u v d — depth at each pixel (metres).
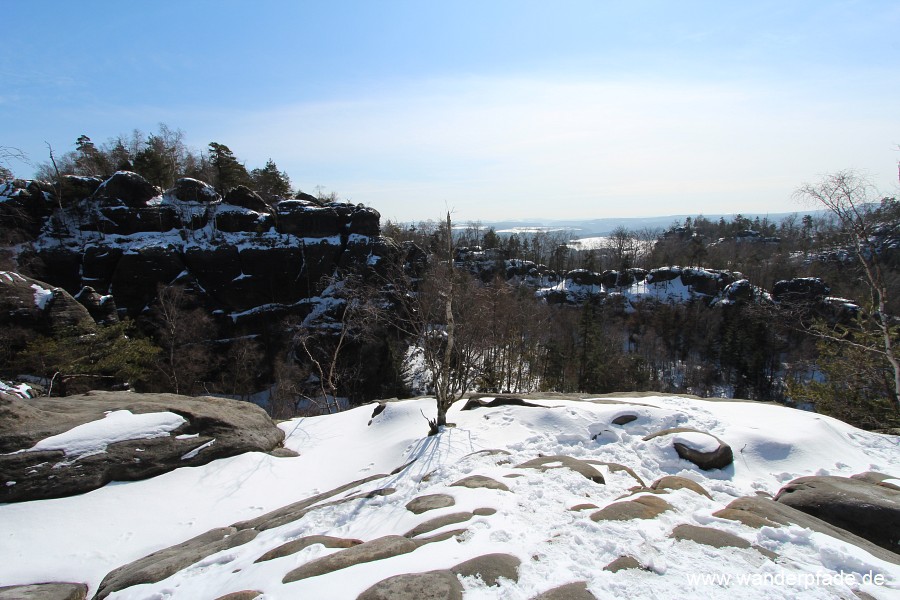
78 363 18.05
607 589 3.65
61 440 9.66
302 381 36.06
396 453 10.70
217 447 10.91
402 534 5.52
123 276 36.00
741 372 42.12
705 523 5.00
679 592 3.60
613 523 4.88
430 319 12.41
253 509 9.25
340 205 44.88
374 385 37.03
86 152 46.84
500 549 4.48
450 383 11.93
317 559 4.80
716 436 8.92
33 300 20.47
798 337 39.91
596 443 9.35
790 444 8.53
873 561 4.18
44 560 7.52
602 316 54.12
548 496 6.07
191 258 38.22
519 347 35.38
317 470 11.07
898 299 18.69
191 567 5.88
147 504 9.16
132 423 10.56
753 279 60.94
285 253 40.84
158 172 44.31
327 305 40.44
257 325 40.25
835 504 6.10
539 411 10.80
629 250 88.75
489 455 8.48
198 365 32.25
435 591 3.71
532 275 73.25
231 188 44.28
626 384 37.03
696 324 53.53
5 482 8.85
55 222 36.28
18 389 14.77
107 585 6.26
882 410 13.59
